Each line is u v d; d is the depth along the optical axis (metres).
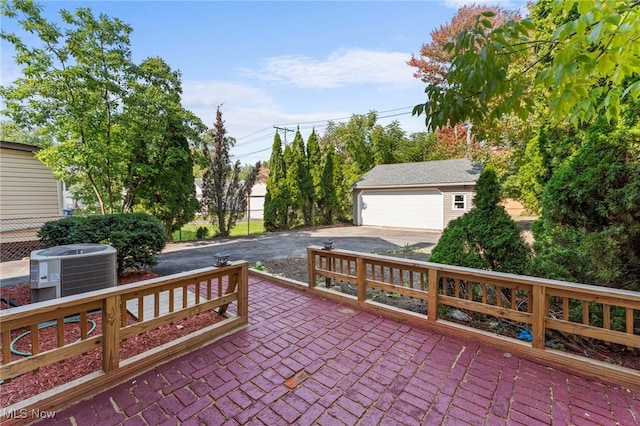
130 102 8.15
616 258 2.57
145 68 8.57
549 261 2.92
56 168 7.44
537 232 4.08
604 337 2.19
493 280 2.68
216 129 11.48
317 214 16.03
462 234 3.37
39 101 7.21
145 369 2.34
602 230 2.74
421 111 2.04
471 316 3.20
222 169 11.59
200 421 1.82
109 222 5.05
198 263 6.60
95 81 7.53
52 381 2.16
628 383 2.06
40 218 8.02
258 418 1.85
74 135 7.61
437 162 14.43
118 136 8.32
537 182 5.43
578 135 4.05
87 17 7.45
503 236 3.08
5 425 1.72
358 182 15.41
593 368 2.20
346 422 1.81
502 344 2.61
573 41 1.37
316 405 1.96
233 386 2.16
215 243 9.83
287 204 14.13
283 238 10.99
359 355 2.58
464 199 12.03
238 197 11.99
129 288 2.28
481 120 1.97
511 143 8.88
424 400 2.00
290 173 14.27
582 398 1.99
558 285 2.33
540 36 4.29
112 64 7.89
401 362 2.46
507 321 3.05
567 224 3.01
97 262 3.51
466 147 16.52
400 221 13.88
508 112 1.93
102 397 2.03
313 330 3.07
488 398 2.00
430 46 15.29
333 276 3.99
